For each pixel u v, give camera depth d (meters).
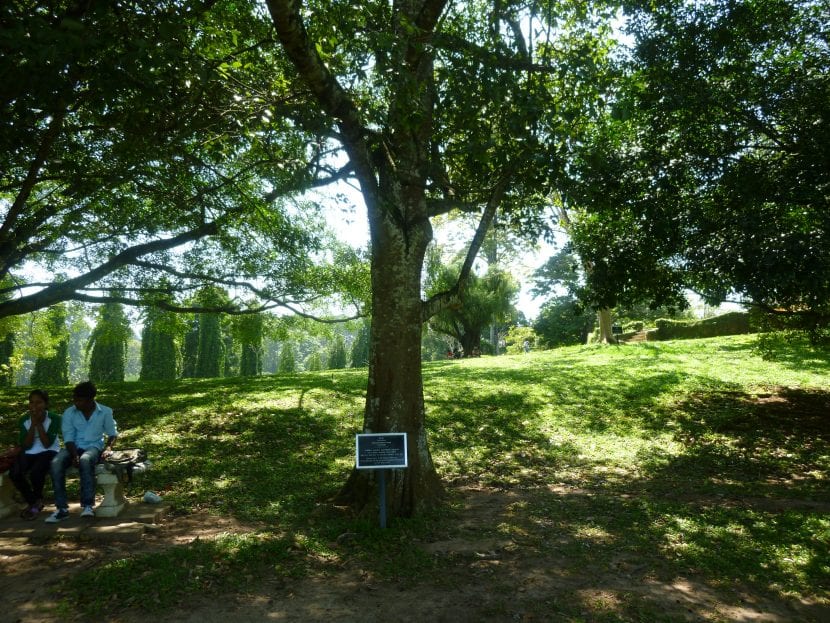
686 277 10.89
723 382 15.01
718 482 8.60
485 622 4.33
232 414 12.30
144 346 43.22
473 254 7.89
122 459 6.64
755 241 8.38
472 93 7.78
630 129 10.40
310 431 11.33
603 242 11.30
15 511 6.70
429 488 7.18
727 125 9.70
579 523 6.70
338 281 14.70
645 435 11.41
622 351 21.27
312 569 5.32
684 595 4.79
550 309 41.44
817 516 6.64
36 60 4.64
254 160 11.96
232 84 8.55
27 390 16.84
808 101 8.87
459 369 19.61
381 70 6.63
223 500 7.61
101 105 5.70
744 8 9.12
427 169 7.70
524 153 7.76
